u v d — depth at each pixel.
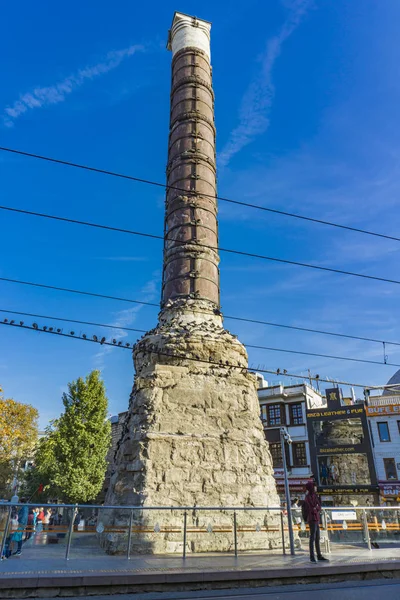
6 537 10.36
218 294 20.58
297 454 40.41
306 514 11.55
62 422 34.00
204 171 22.30
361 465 37.84
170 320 18.81
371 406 38.53
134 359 19.41
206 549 13.40
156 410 15.87
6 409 41.94
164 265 21.11
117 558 11.30
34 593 8.10
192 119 23.48
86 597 8.10
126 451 15.46
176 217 21.11
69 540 11.05
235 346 18.34
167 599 7.97
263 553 13.14
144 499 13.77
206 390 16.88
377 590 8.92
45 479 37.31
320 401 46.59
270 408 43.16
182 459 15.12
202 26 27.58
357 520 14.22
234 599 8.00
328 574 10.11
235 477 15.35
